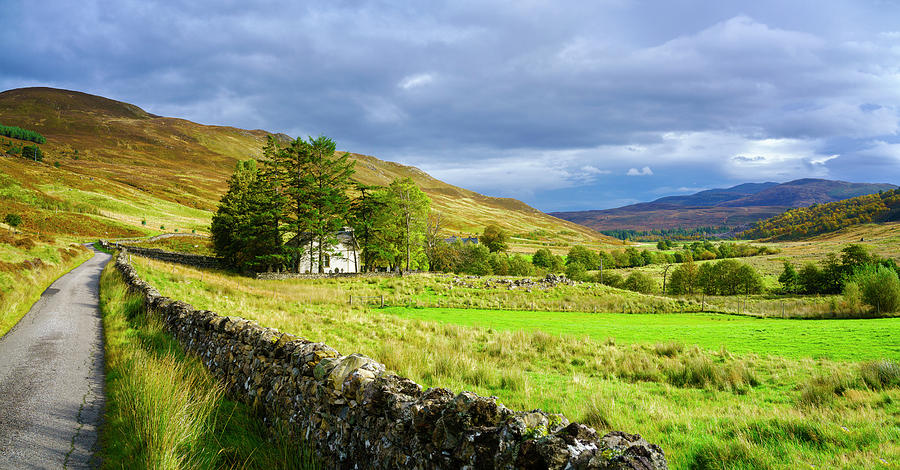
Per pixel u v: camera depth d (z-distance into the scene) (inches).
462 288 2117.4
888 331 930.7
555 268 5034.5
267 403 297.7
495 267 4239.7
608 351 785.6
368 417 210.2
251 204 2397.9
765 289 3831.2
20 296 822.5
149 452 218.4
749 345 852.0
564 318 1439.5
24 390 345.1
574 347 818.2
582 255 5757.9
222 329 406.6
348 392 226.4
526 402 436.5
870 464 248.4
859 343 798.5
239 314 887.1
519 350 784.9
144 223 4995.1
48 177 6038.4
